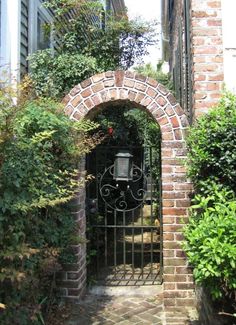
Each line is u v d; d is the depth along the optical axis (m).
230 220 2.90
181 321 3.97
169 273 4.36
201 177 3.67
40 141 3.51
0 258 2.85
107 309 4.30
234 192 3.51
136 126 7.12
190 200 4.33
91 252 5.08
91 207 5.25
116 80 4.45
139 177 5.28
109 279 5.09
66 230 4.07
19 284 3.07
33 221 3.43
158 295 4.66
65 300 4.47
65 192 3.93
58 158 4.09
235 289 3.04
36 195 3.30
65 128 3.95
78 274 4.48
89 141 4.42
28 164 3.17
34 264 3.28
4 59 4.75
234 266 2.70
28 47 5.45
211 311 3.27
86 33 6.50
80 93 4.48
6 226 2.96
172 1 8.41
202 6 4.23
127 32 6.71
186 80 5.09
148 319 4.04
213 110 3.68
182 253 4.35
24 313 3.24
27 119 3.62
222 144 3.49
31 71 5.37
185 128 4.34
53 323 3.94
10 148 2.96
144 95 4.41
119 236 7.05
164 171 4.38
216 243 2.81
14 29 4.84
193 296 4.33
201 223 3.07
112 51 6.52
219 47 4.21
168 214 4.37
